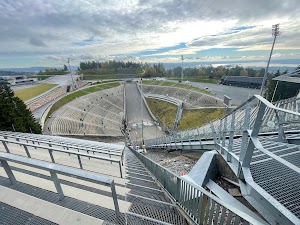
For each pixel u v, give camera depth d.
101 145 9.59
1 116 19.64
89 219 2.75
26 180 3.88
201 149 10.24
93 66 134.38
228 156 5.17
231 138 5.07
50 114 34.91
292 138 5.64
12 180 3.65
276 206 2.73
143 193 3.96
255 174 3.70
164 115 43.03
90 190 3.67
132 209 3.20
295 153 4.26
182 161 10.02
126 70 128.12
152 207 3.31
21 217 2.78
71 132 29.52
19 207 2.97
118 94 60.38
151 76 113.00
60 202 3.21
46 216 2.79
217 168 5.95
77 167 5.61
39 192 3.48
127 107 52.16
